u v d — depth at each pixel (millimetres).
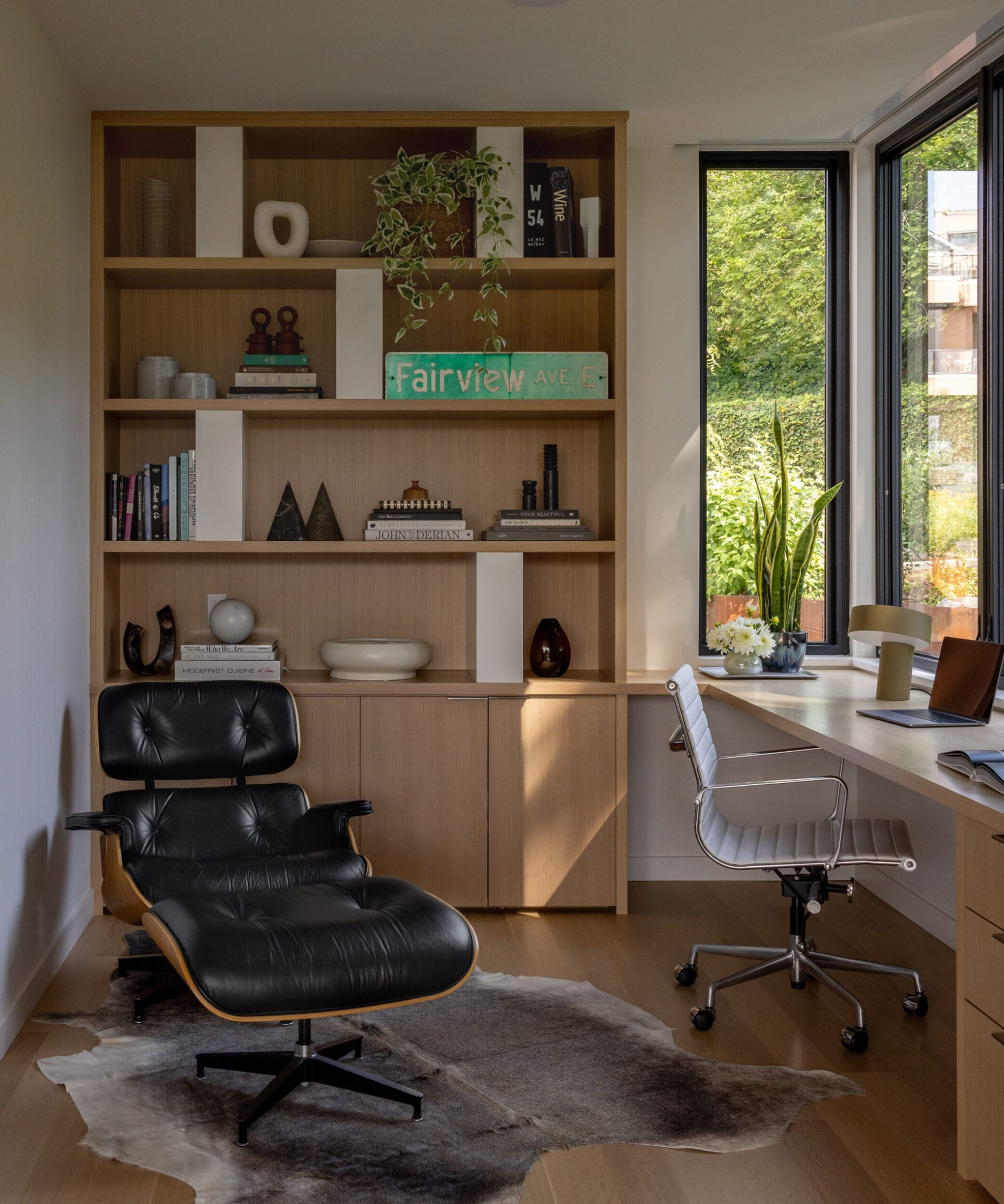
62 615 3250
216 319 3918
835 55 3229
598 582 4047
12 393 2754
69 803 3332
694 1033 2748
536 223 3713
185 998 2947
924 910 3557
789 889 2977
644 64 3266
